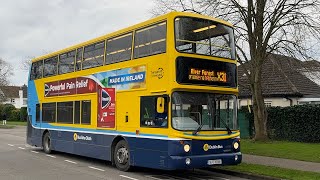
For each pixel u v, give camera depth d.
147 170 12.87
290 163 13.56
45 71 18.14
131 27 12.53
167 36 10.88
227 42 11.91
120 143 12.62
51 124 17.19
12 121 62.94
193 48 11.07
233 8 19.50
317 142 20.80
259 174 11.31
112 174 11.94
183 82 10.67
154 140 11.04
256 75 20.88
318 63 20.47
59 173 12.04
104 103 13.48
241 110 24.83
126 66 12.53
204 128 10.90
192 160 10.41
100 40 14.11
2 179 10.87
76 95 15.34
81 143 14.78
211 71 11.28
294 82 31.16
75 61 15.62
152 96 11.27
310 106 21.23
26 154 17.44
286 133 22.20
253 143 20.06
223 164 10.95
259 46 20.34
